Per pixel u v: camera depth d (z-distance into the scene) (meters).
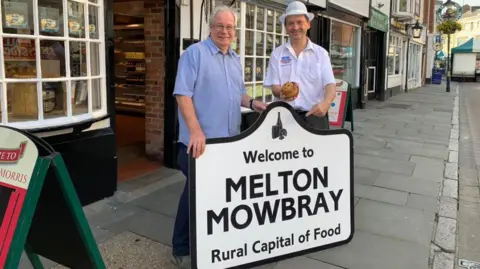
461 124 10.80
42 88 3.66
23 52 3.49
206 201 2.50
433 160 6.51
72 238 2.21
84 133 4.05
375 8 12.91
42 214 2.21
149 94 5.58
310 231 2.88
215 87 2.77
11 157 1.98
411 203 4.59
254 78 6.71
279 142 2.70
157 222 3.85
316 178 2.87
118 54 9.54
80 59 4.02
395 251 3.45
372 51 14.84
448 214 4.30
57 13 3.72
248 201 2.63
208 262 2.54
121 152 6.20
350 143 2.98
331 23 9.77
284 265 3.16
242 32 6.24
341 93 7.15
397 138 8.16
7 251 1.87
